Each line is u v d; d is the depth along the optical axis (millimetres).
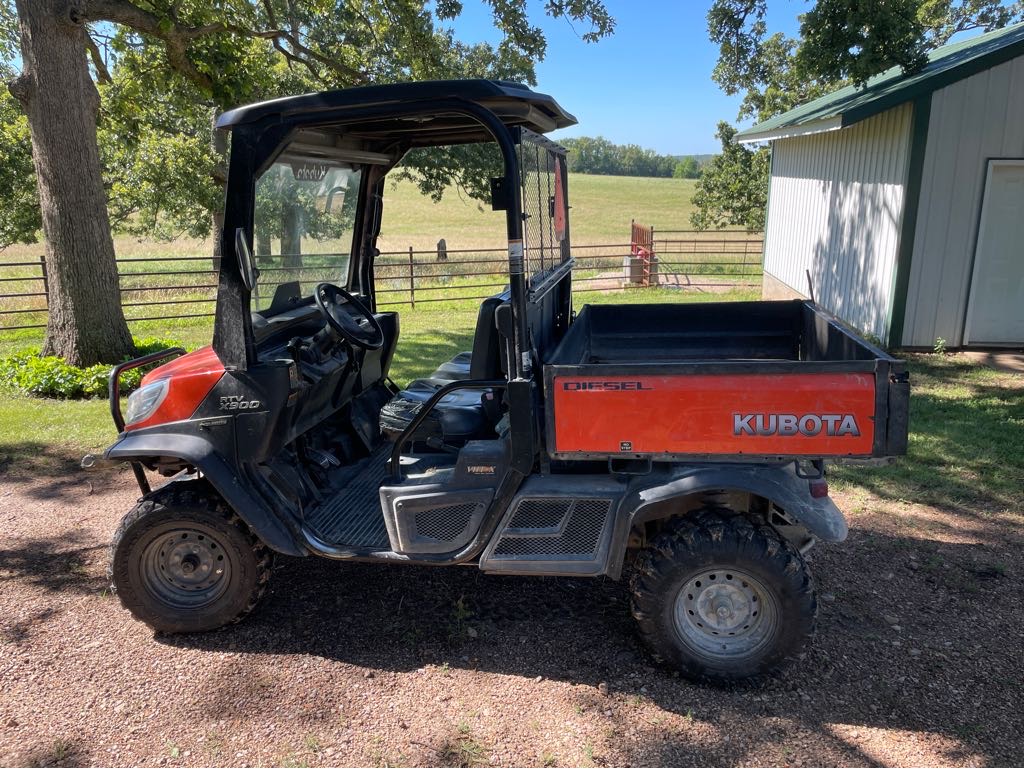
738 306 4633
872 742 2934
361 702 3221
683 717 3096
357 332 4039
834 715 3098
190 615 3680
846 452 2994
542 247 3771
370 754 2910
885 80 11633
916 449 6156
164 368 3879
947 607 3902
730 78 13273
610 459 3219
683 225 39688
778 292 15375
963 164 9109
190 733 3043
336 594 4105
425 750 2926
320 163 4078
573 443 3166
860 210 10789
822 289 12508
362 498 4039
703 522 3244
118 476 6059
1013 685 3266
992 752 2867
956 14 23859
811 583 3158
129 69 12180
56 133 8406
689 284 17484
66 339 8891
